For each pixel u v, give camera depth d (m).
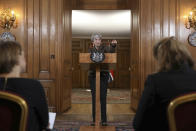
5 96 1.10
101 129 2.95
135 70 5.08
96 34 2.95
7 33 4.79
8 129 1.15
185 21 4.80
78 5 6.75
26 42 4.82
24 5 4.83
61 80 4.80
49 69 4.82
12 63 1.29
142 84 4.79
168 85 1.25
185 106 1.11
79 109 5.27
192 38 4.76
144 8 4.84
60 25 4.80
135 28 5.19
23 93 1.27
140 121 1.30
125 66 10.98
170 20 4.81
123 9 6.75
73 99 6.92
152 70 4.80
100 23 8.87
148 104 1.28
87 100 6.71
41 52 4.83
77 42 10.91
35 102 1.29
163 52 1.32
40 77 4.82
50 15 4.82
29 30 4.82
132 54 5.46
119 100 6.77
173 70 1.29
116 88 10.91
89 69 3.25
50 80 4.82
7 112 1.14
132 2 5.58
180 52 1.30
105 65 2.91
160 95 1.26
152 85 1.28
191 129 1.12
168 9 4.82
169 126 1.14
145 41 4.83
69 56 5.38
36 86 1.34
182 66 1.29
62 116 4.52
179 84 1.23
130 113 4.82
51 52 4.82
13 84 1.27
